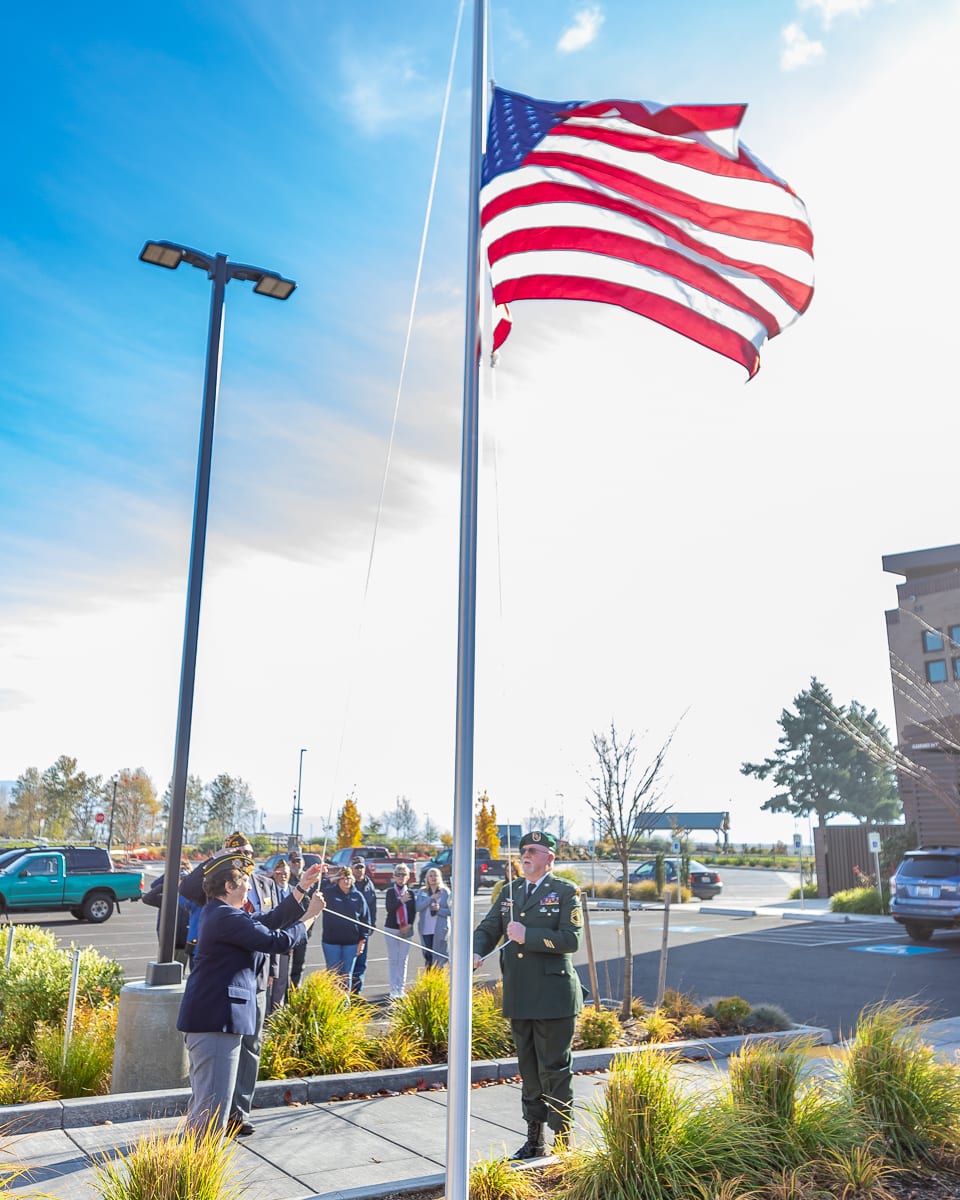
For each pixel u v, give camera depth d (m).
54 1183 5.18
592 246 5.41
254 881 7.26
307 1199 5.02
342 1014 8.30
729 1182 4.70
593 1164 4.98
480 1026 8.68
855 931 23.70
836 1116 5.68
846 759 59.31
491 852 40.16
